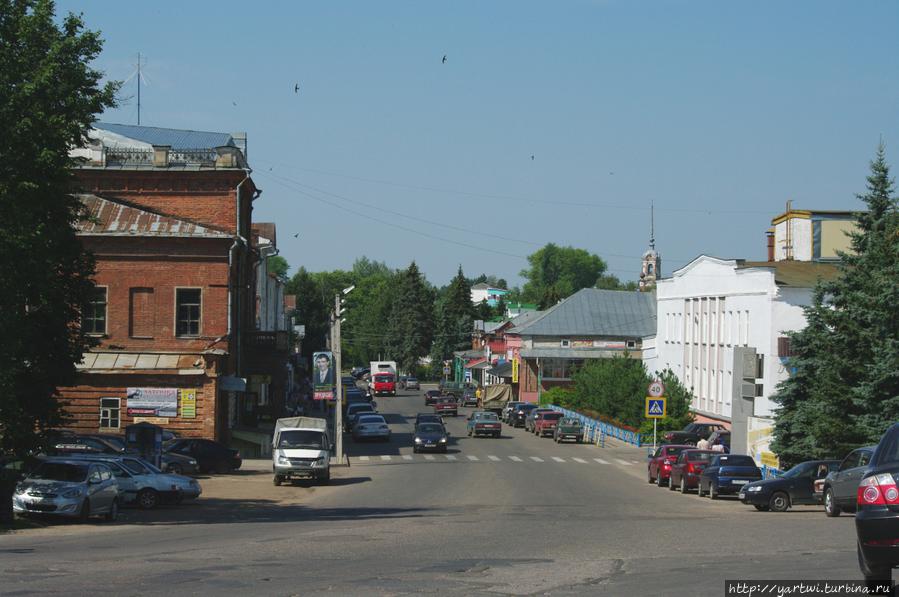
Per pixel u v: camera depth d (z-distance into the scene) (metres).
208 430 49.03
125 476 29.73
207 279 50.09
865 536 10.05
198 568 14.45
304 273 156.38
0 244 23.08
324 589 12.36
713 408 64.00
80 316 27.55
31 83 24.12
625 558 15.68
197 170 53.44
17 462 27.77
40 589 12.34
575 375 80.25
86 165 53.31
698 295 67.31
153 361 49.19
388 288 174.00
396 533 20.67
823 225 65.56
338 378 51.59
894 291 34.41
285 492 36.59
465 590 12.28
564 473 46.19
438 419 61.09
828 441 35.72
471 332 158.38
